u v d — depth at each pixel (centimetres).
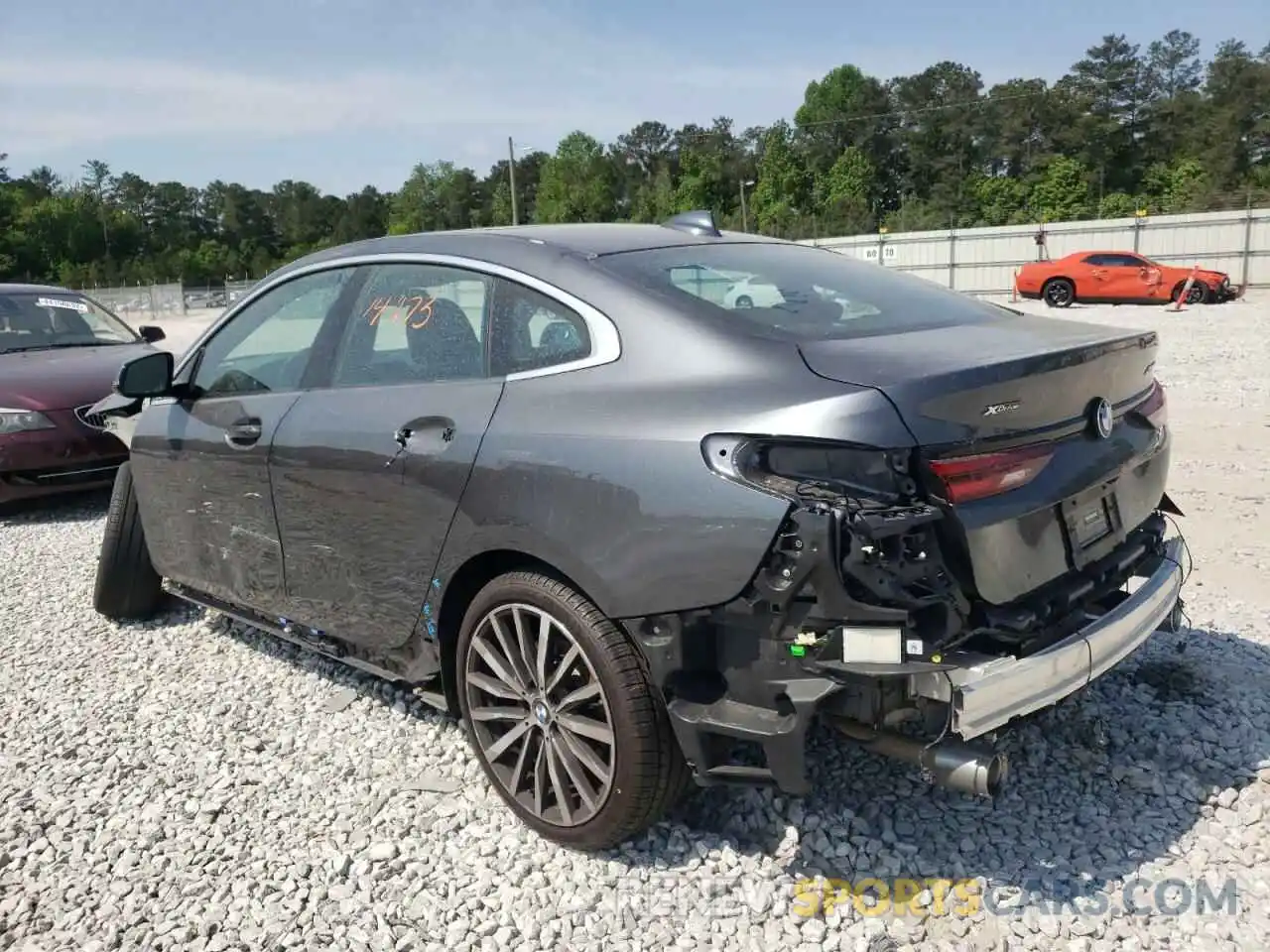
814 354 276
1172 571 328
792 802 325
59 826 344
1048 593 282
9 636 520
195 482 439
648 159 13450
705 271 332
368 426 353
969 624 265
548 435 297
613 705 286
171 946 283
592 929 280
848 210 8600
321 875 311
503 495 304
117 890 308
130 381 434
